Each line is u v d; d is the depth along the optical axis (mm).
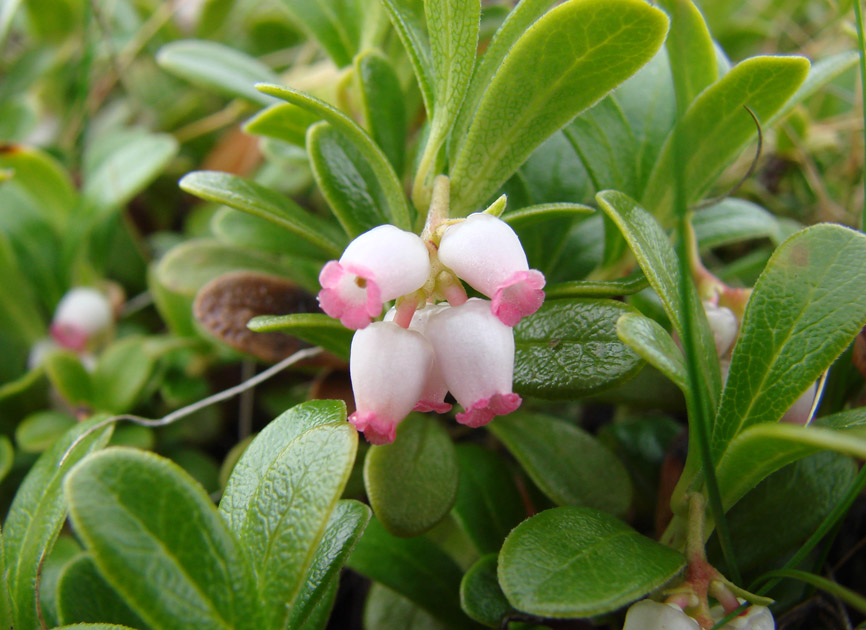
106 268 89
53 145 102
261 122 58
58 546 54
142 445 67
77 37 107
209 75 68
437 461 49
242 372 76
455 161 48
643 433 59
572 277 59
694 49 51
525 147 46
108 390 69
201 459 69
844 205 80
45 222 84
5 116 92
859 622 56
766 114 48
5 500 67
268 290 62
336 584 47
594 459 51
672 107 54
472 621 49
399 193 46
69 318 78
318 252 64
